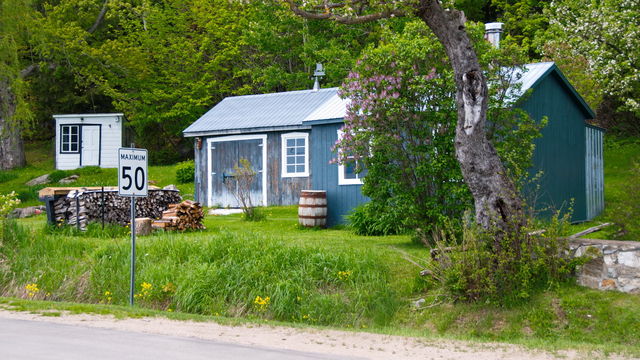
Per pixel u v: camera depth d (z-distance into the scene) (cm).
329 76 3525
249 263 1348
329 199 2183
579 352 860
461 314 1159
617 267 1139
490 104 1535
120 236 1820
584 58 3009
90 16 4331
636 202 1445
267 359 731
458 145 1256
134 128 4228
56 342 792
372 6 1244
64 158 3888
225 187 2698
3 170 3856
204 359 719
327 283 1308
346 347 835
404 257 1375
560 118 2167
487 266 1188
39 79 4538
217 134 2703
